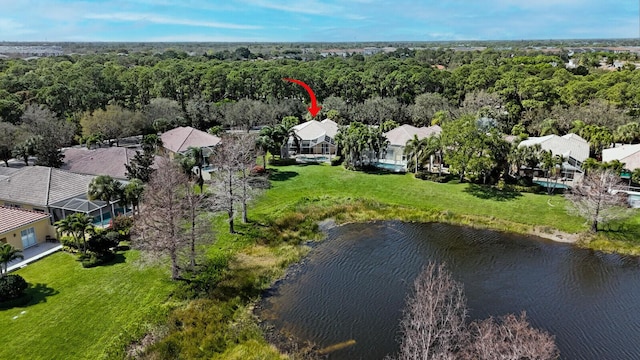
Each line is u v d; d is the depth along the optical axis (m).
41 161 59.34
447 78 119.19
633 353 29.66
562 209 53.31
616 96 89.81
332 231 50.69
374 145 69.69
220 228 48.34
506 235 48.78
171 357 27.97
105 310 32.16
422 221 52.94
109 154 62.38
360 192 61.03
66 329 29.77
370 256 44.53
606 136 71.31
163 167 45.25
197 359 28.06
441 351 22.31
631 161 58.62
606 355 29.47
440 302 26.30
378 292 37.62
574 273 40.69
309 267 42.19
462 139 60.38
